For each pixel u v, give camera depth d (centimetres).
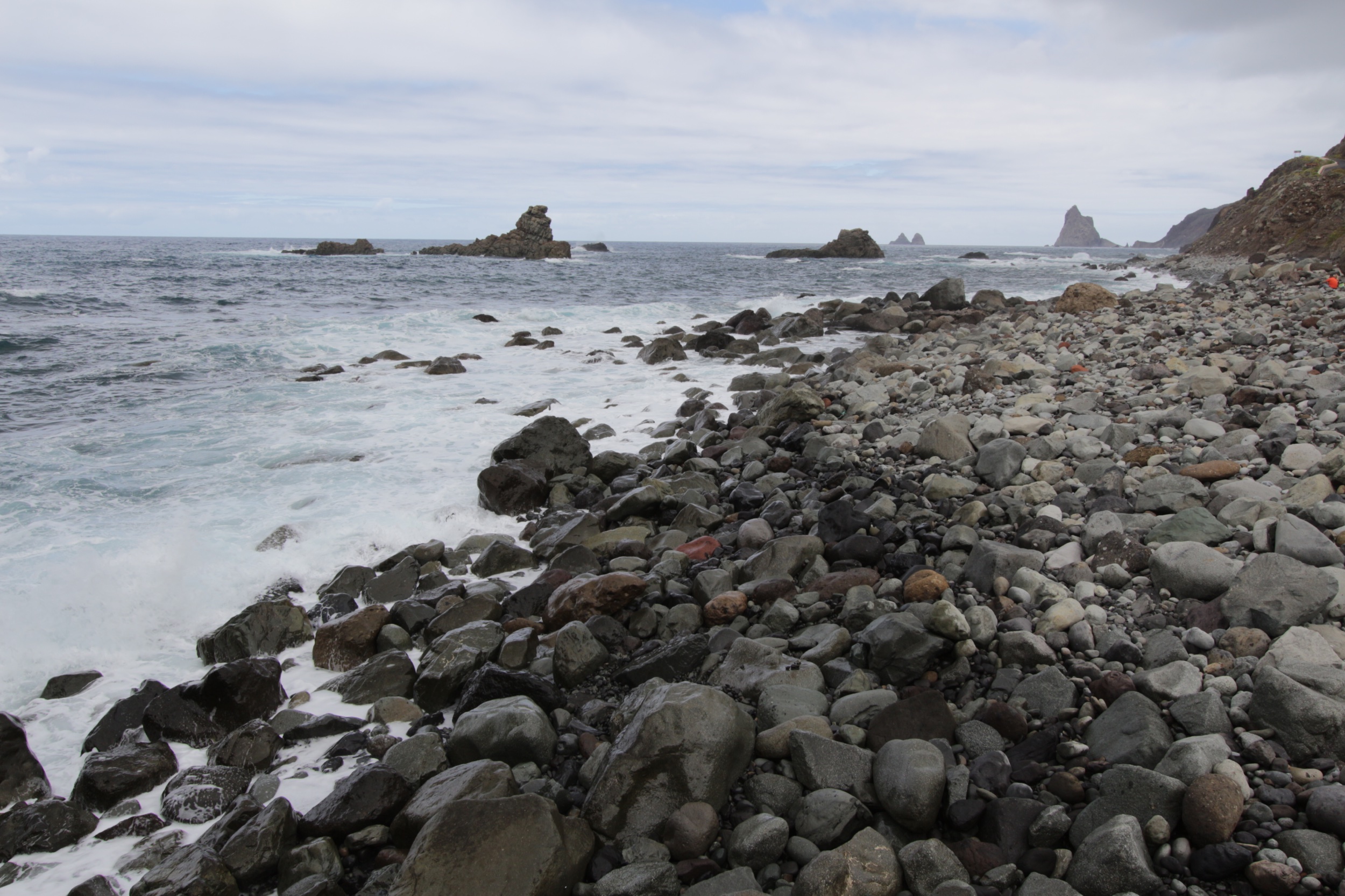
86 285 3194
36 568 687
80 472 956
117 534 770
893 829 380
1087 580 539
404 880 348
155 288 3153
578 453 1039
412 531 836
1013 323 2056
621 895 352
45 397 1323
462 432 1177
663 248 19325
